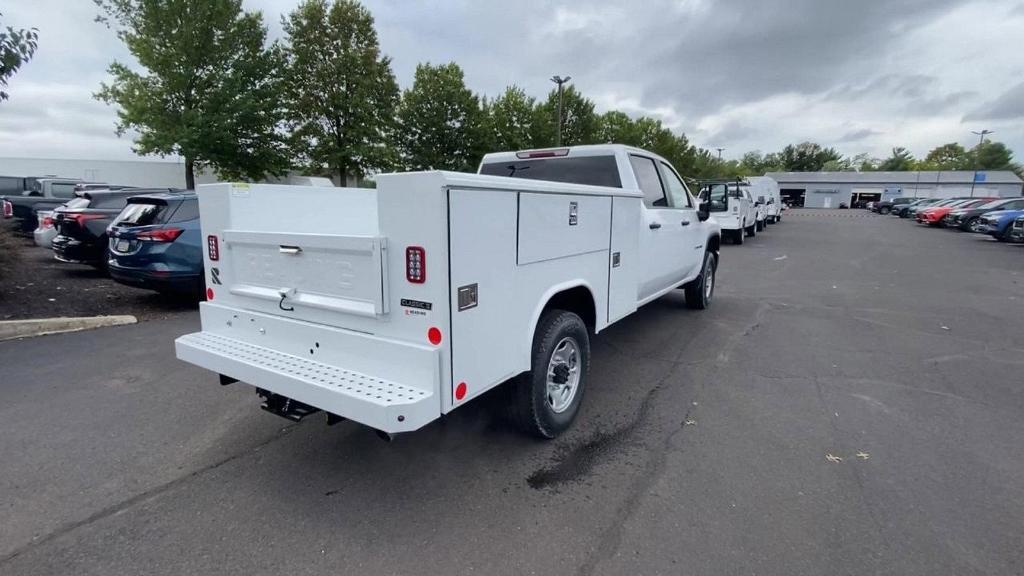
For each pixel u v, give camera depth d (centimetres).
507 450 353
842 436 373
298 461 339
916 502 293
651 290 568
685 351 576
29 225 1398
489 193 274
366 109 2689
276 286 321
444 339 257
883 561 246
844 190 7662
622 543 259
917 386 471
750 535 264
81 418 399
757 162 11775
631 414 411
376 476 322
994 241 2088
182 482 314
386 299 269
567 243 355
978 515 281
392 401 247
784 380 486
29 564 245
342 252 280
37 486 308
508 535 266
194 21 2103
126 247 707
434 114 2659
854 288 991
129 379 480
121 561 247
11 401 430
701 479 317
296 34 2650
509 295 301
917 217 3434
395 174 255
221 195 343
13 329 609
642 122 4531
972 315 759
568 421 379
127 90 2139
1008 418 404
